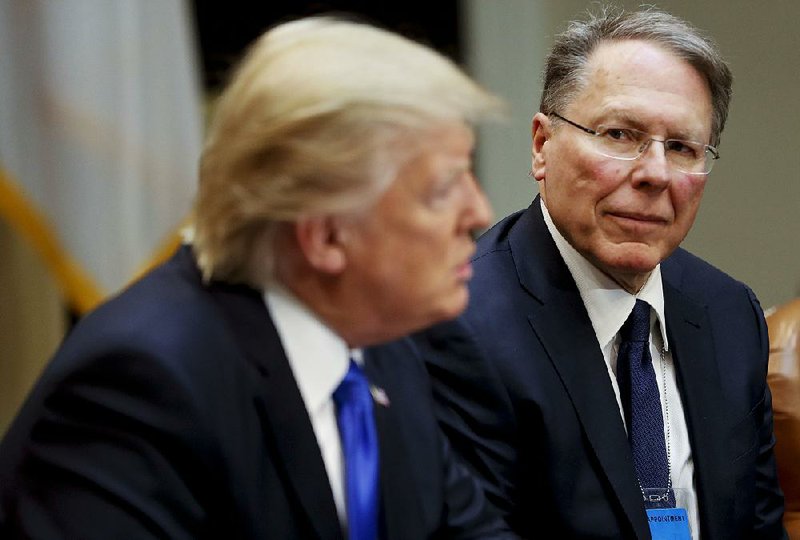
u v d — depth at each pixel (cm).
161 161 366
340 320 142
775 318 281
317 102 126
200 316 138
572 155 204
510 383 207
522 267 220
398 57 131
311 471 140
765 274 485
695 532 217
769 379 271
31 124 355
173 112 368
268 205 130
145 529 127
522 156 456
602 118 201
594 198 202
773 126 476
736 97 474
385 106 127
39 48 355
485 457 207
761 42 471
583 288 217
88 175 359
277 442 139
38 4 355
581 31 208
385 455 152
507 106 138
